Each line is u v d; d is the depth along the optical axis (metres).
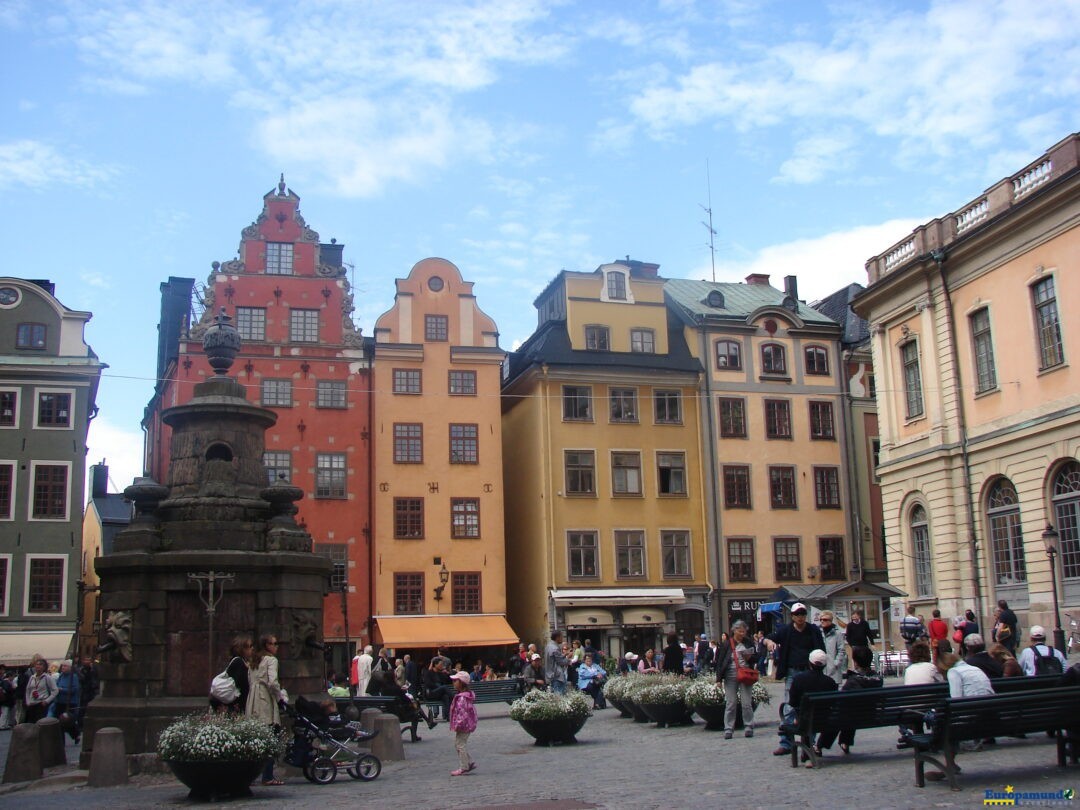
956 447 38.34
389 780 16.95
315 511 47.97
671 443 53.34
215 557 19.39
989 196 37.53
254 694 16.55
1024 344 35.47
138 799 15.59
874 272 43.50
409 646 46.50
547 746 21.16
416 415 49.94
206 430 21.05
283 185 50.69
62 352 46.91
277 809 14.00
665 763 16.97
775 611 42.75
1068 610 33.34
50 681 26.95
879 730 19.91
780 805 12.24
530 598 51.84
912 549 40.97
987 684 14.80
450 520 49.34
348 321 50.03
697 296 59.38
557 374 52.03
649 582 51.56
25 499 45.53
